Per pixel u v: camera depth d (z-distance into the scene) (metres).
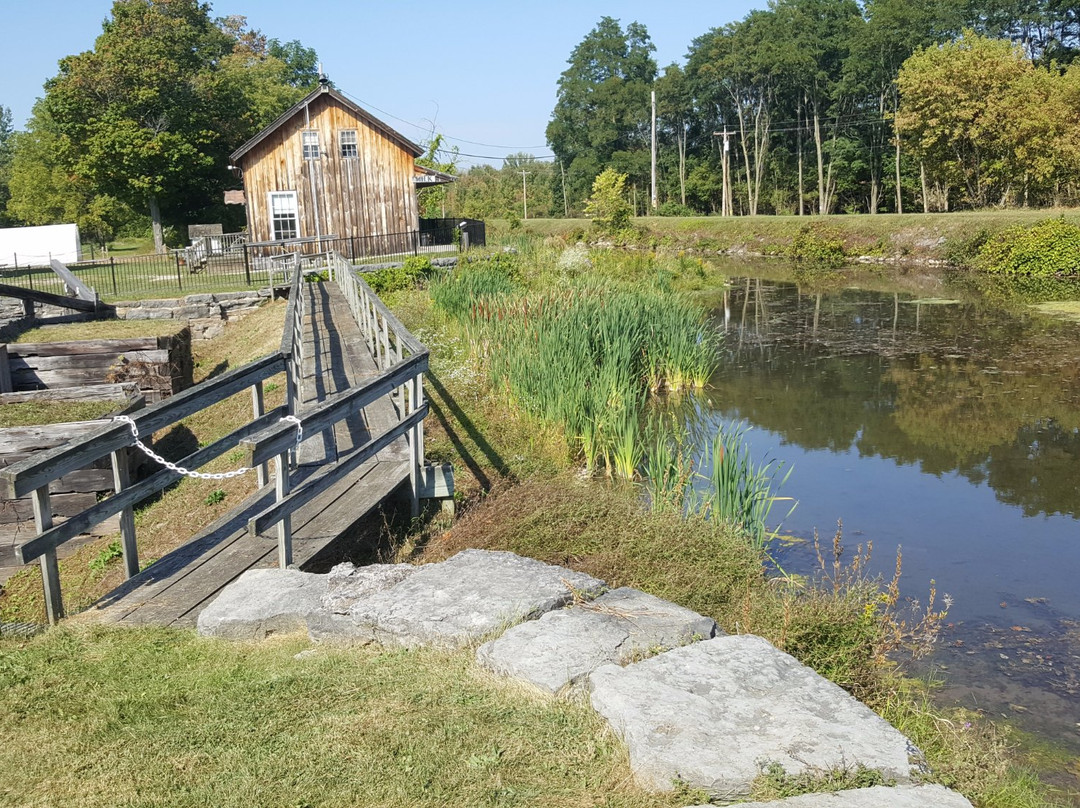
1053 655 6.67
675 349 16.36
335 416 6.48
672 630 4.61
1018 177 44.69
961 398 15.25
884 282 34.72
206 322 21.17
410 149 30.38
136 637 5.17
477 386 13.80
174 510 10.08
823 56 68.56
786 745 3.49
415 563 7.33
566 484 9.42
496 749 3.71
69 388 14.06
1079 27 61.28
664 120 86.00
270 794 3.44
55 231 38.91
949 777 3.94
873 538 9.15
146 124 47.56
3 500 10.20
